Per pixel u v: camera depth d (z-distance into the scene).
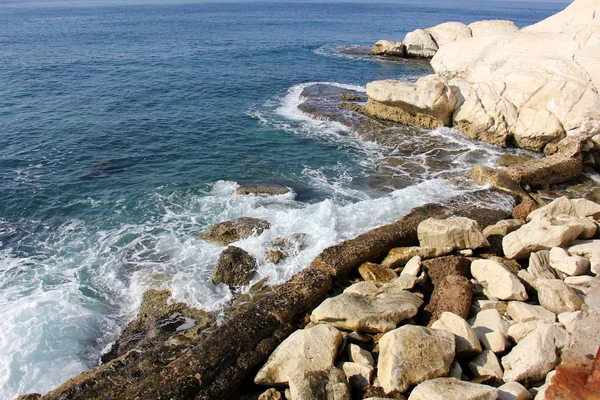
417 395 7.54
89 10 132.62
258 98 34.84
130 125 27.73
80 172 21.38
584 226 12.98
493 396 7.35
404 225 15.26
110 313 12.68
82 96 33.47
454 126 27.06
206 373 9.47
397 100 27.66
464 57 37.78
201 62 47.56
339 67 48.75
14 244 15.89
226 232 15.85
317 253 14.55
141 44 58.72
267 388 9.58
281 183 20.81
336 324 10.27
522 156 23.33
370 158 23.86
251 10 144.50
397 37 77.25
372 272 13.10
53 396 9.22
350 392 8.41
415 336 8.74
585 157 22.42
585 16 34.03
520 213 17.02
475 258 13.23
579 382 6.27
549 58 26.50
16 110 29.58
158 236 16.31
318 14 129.88
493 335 9.48
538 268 11.84
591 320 7.13
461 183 19.62
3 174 20.78
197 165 22.66
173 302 12.74
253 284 13.42
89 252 15.43
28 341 11.43
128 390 9.13
